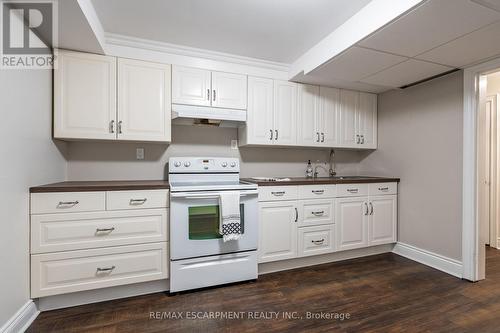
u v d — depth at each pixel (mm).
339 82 2973
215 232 2246
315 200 2709
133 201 2043
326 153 3559
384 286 2258
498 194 3307
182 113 2412
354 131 3293
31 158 1780
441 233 2625
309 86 3051
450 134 2549
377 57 2199
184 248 2123
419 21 1652
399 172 3107
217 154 2988
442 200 2619
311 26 2129
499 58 2176
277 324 1713
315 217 2713
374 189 2994
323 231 2746
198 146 2912
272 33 2248
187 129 2873
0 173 1429
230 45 2475
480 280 2371
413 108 2939
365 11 1854
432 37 1856
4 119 1462
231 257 2293
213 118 2541
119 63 2307
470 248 2359
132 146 2676
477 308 1910
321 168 3527
